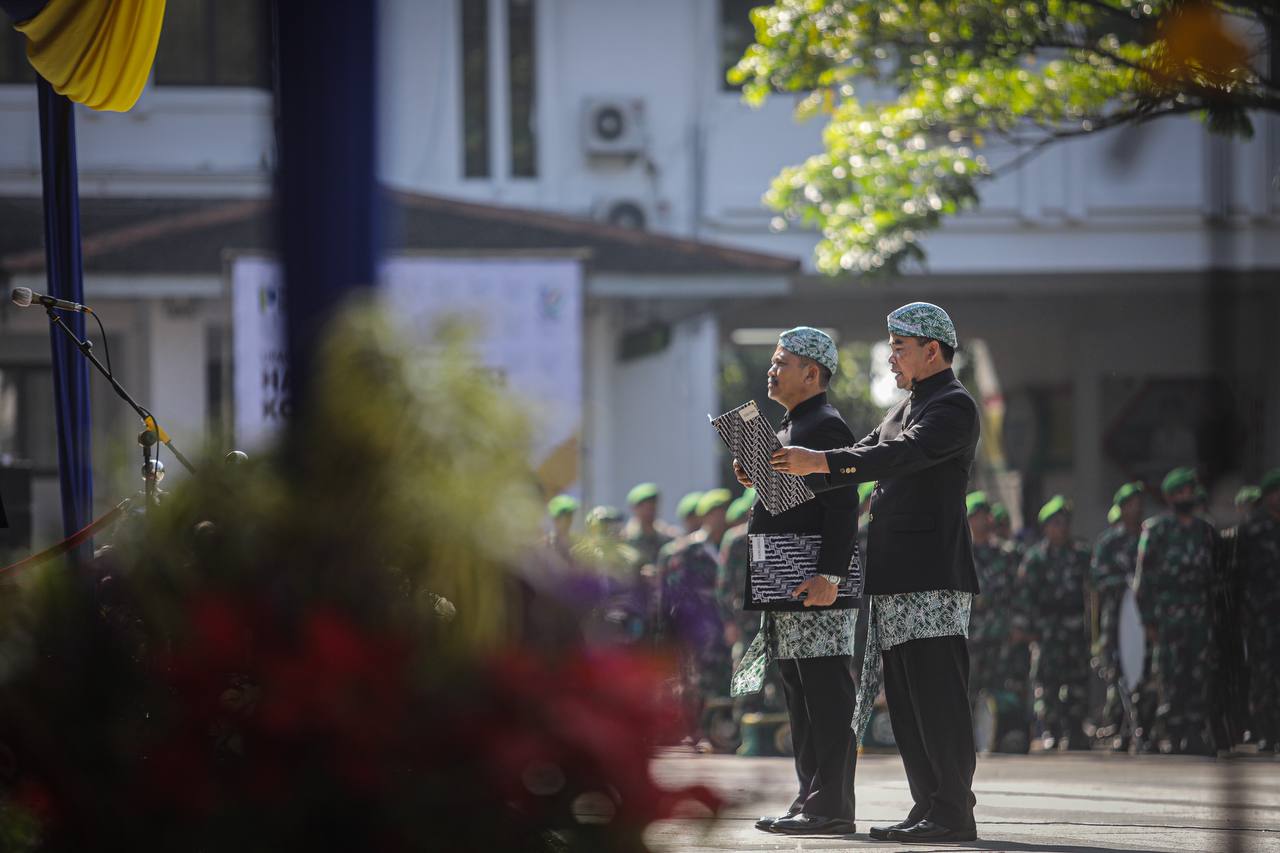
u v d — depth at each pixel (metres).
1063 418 69.44
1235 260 15.62
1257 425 35.72
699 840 8.62
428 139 60.53
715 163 61.03
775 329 68.31
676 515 60.78
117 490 10.34
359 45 13.09
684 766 8.63
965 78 41.25
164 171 59.25
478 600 8.70
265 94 13.70
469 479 8.75
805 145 61.19
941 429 16.55
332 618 8.55
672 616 9.00
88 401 19.95
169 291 49.59
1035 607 39.94
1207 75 21.72
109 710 8.84
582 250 48.53
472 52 60.84
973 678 38.94
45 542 10.60
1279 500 33.97
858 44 39.81
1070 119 41.69
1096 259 61.88
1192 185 61.69
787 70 40.78
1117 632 39.38
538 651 8.70
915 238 42.75
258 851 8.44
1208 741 35.41
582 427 9.09
